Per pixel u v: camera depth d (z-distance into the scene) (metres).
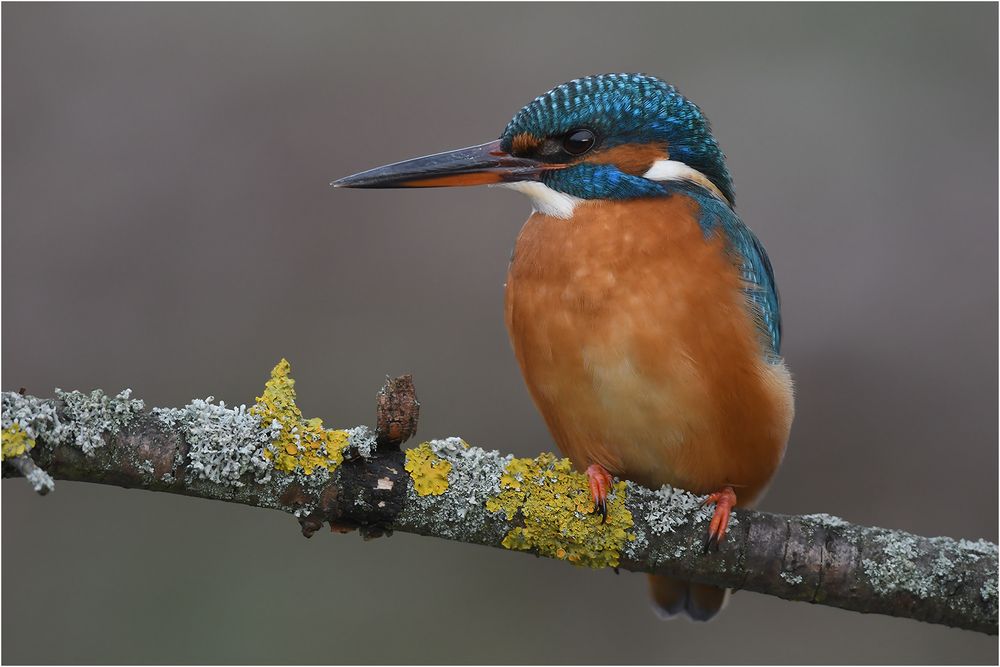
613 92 8.05
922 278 12.02
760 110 12.80
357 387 11.49
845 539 7.12
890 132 12.69
